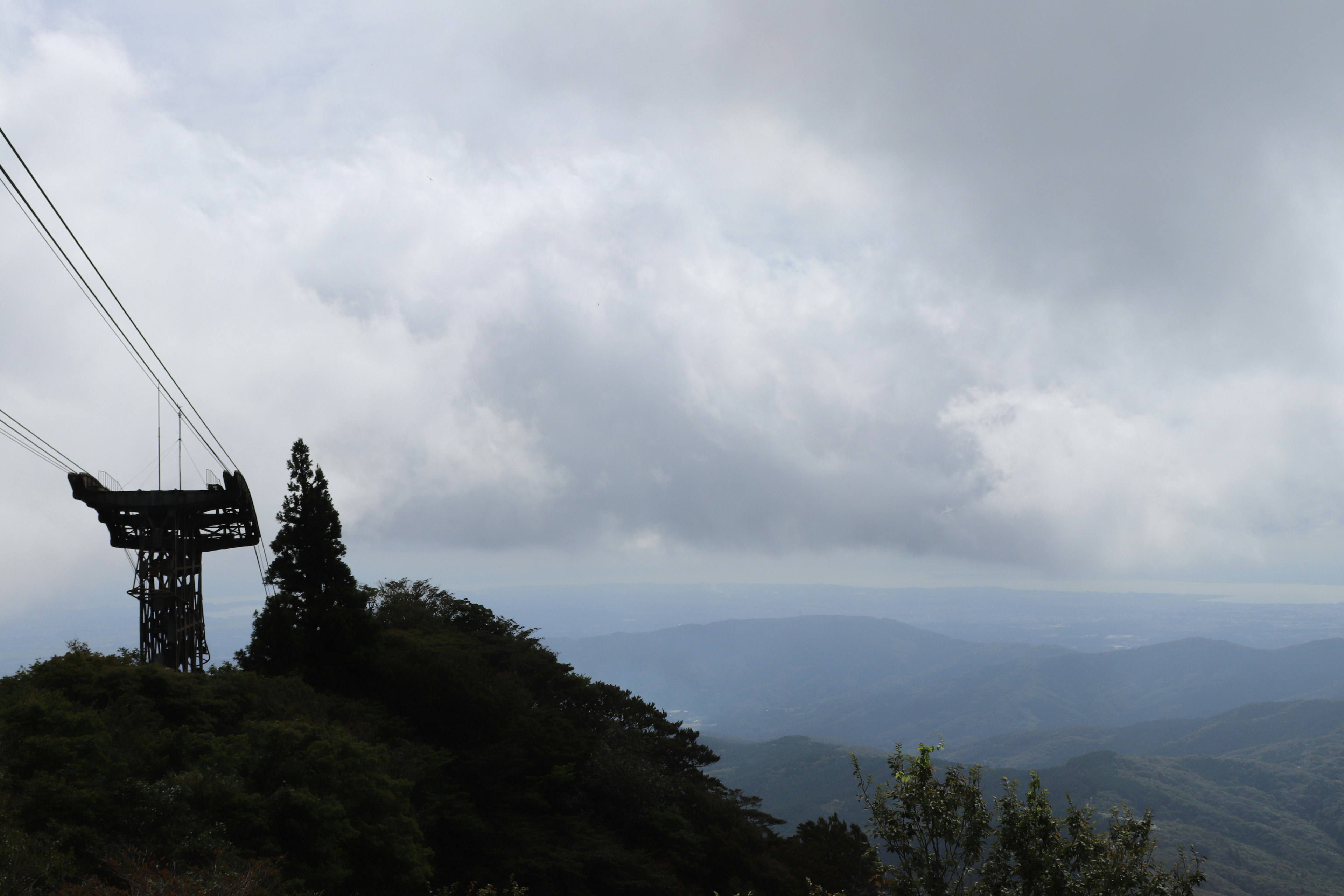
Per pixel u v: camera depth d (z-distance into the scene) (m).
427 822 32.56
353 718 37.06
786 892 40.75
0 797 17.94
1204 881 12.70
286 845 21.98
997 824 13.38
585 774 45.16
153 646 48.62
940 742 14.56
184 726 24.91
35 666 27.59
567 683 57.78
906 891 13.22
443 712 43.44
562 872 35.22
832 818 48.53
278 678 36.38
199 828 19.45
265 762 24.89
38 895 15.43
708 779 57.38
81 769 20.02
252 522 52.47
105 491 48.53
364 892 23.94
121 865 16.08
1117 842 13.19
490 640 60.16
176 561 48.44
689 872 41.38
